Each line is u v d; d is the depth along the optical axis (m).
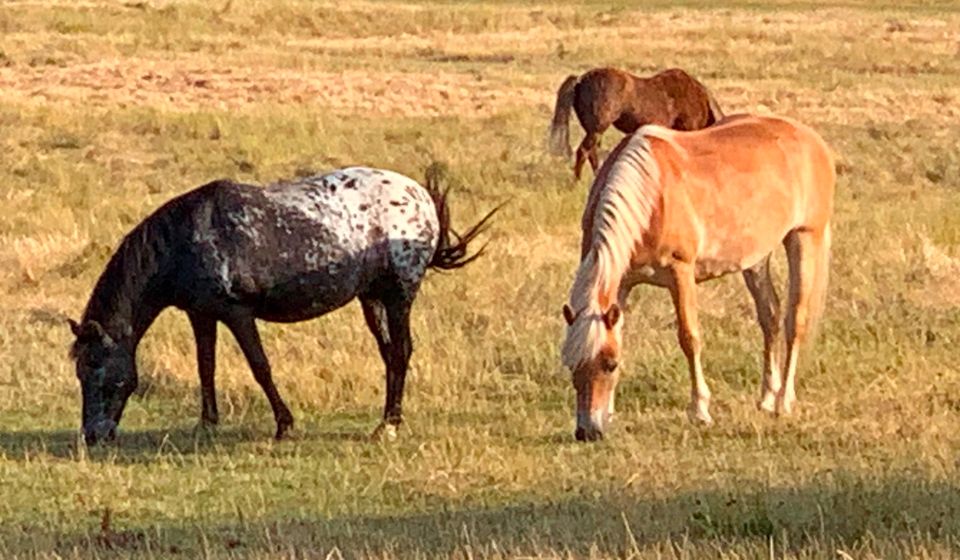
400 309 14.39
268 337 16.98
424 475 12.48
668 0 62.91
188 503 11.90
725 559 9.33
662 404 15.21
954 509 10.50
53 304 18.61
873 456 12.95
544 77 40.44
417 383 15.57
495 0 61.31
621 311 13.72
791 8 59.56
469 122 33.09
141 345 16.70
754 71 42.19
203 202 13.65
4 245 21.34
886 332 17.12
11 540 10.63
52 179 27.02
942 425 13.86
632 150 14.02
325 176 14.24
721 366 16.16
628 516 10.74
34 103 33.12
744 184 14.53
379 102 35.84
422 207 14.42
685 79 25.64
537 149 30.52
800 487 11.52
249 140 30.06
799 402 15.03
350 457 13.36
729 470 12.57
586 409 13.46
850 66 43.56
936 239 22.41
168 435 13.93
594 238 13.63
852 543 9.62
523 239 22.73
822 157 15.50
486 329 17.33
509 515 11.13
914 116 35.34
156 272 13.61
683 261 14.18
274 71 39.31
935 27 51.62
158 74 37.81
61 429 14.35
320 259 13.84
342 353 16.20
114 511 11.66
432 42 48.00
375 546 10.12
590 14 55.00
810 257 15.37
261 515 11.44
